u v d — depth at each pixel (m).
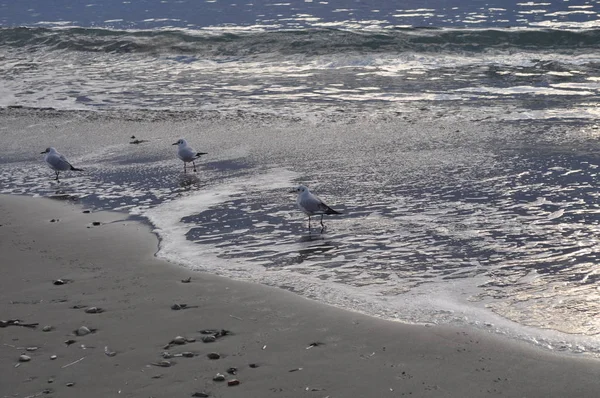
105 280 10.13
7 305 9.30
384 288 9.62
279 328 8.41
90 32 33.12
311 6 45.97
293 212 13.09
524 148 16.69
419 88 23.69
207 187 14.93
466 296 9.27
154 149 18.19
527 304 8.95
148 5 50.41
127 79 27.02
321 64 27.77
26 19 47.62
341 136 18.47
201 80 26.31
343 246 11.35
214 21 43.03
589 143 16.86
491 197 13.48
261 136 18.81
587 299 9.04
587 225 11.80
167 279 10.10
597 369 7.24
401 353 7.69
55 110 22.56
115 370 7.49
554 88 23.06
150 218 13.05
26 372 7.48
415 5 44.56
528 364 7.38
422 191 14.02
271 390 7.00
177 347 7.98
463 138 17.81
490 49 28.58
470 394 6.86
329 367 7.44
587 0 43.19
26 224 12.96
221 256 11.05
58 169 15.99
